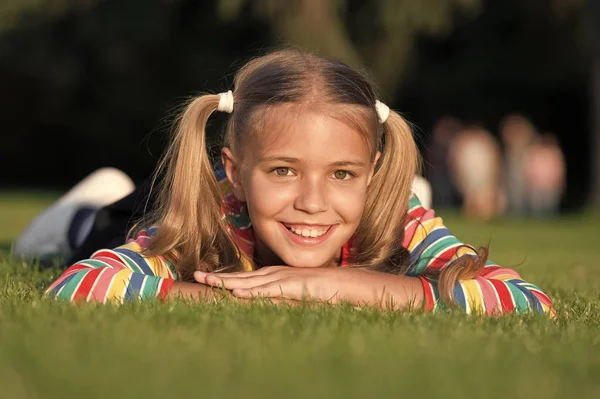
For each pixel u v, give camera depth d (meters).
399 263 5.05
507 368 2.98
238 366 2.90
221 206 4.98
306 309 4.09
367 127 4.65
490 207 28.05
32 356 2.99
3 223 16.61
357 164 4.62
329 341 3.35
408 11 24.14
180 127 4.95
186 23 34.00
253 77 4.74
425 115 38.19
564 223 23.94
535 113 40.09
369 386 2.70
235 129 4.82
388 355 3.13
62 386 2.64
